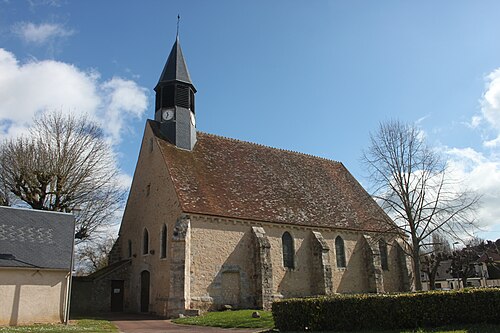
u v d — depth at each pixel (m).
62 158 29.62
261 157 34.75
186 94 32.22
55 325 19.72
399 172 25.31
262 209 28.78
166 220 27.14
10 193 29.28
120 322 22.06
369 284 31.64
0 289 19.78
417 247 24.58
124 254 33.88
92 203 31.45
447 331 12.65
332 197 34.94
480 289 14.41
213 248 25.59
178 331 17.58
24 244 21.69
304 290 28.48
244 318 20.12
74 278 29.53
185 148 30.53
